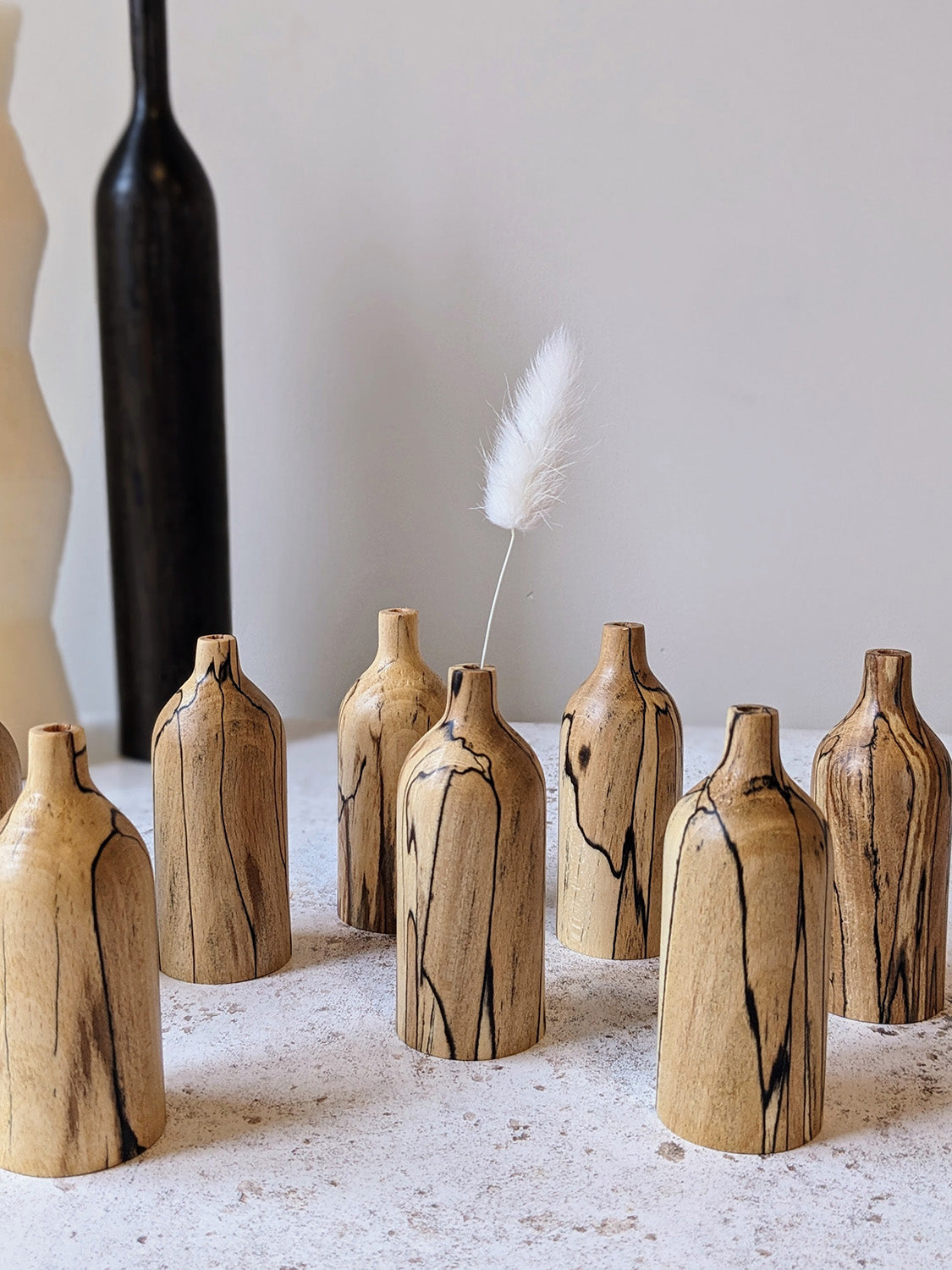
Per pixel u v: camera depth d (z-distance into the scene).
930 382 2.21
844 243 2.18
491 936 1.12
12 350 1.96
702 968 0.99
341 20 2.19
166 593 2.10
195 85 2.25
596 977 1.32
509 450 1.30
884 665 1.21
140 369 2.00
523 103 2.19
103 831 0.96
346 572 2.40
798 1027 0.99
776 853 0.95
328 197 2.26
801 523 2.29
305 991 1.29
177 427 2.04
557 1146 1.02
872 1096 1.10
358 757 1.38
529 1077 1.12
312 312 2.31
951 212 2.15
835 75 2.13
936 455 2.24
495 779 1.10
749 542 2.31
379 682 1.39
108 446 2.07
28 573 2.02
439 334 2.29
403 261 2.27
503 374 2.29
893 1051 1.17
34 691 2.06
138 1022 0.99
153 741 1.29
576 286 2.24
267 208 2.28
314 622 2.43
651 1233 0.91
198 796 1.25
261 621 2.45
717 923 0.97
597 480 2.31
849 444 2.26
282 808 1.32
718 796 0.99
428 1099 1.08
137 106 1.97
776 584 2.32
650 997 1.27
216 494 2.12
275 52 2.22
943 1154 1.01
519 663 2.39
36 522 2.01
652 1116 1.06
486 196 2.23
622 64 2.16
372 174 2.24
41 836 0.94
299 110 2.23
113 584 2.14
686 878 0.99
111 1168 0.99
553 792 1.89
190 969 1.30
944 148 2.13
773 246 2.20
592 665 2.38
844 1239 0.90
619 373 2.27
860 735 1.21
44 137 2.29
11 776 1.29
